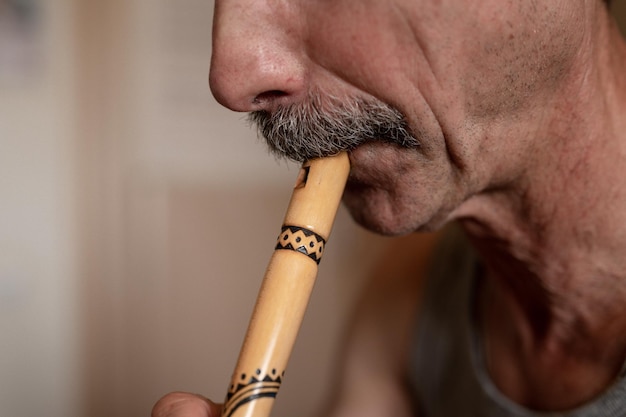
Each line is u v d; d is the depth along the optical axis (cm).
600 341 60
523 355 65
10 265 141
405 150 50
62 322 144
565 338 62
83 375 146
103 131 140
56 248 142
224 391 148
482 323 70
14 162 139
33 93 138
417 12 46
